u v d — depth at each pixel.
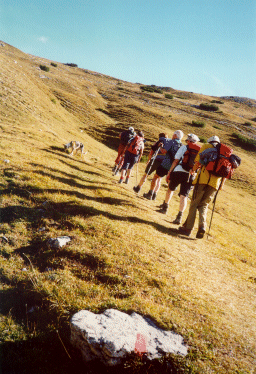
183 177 7.97
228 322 4.21
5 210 6.23
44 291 4.05
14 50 107.94
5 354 3.17
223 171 6.52
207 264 6.41
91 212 6.75
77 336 3.26
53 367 3.12
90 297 4.10
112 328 3.37
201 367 3.28
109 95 97.06
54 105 52.28
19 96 33.81
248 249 11.09
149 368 3.18
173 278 4.98
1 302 3.89
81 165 13.43
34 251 5.19
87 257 5.05
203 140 59.72
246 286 6.04
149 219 7.92
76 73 126.69
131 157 11.82
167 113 85.31
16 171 8.36
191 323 3.93
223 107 131.62
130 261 5.18
